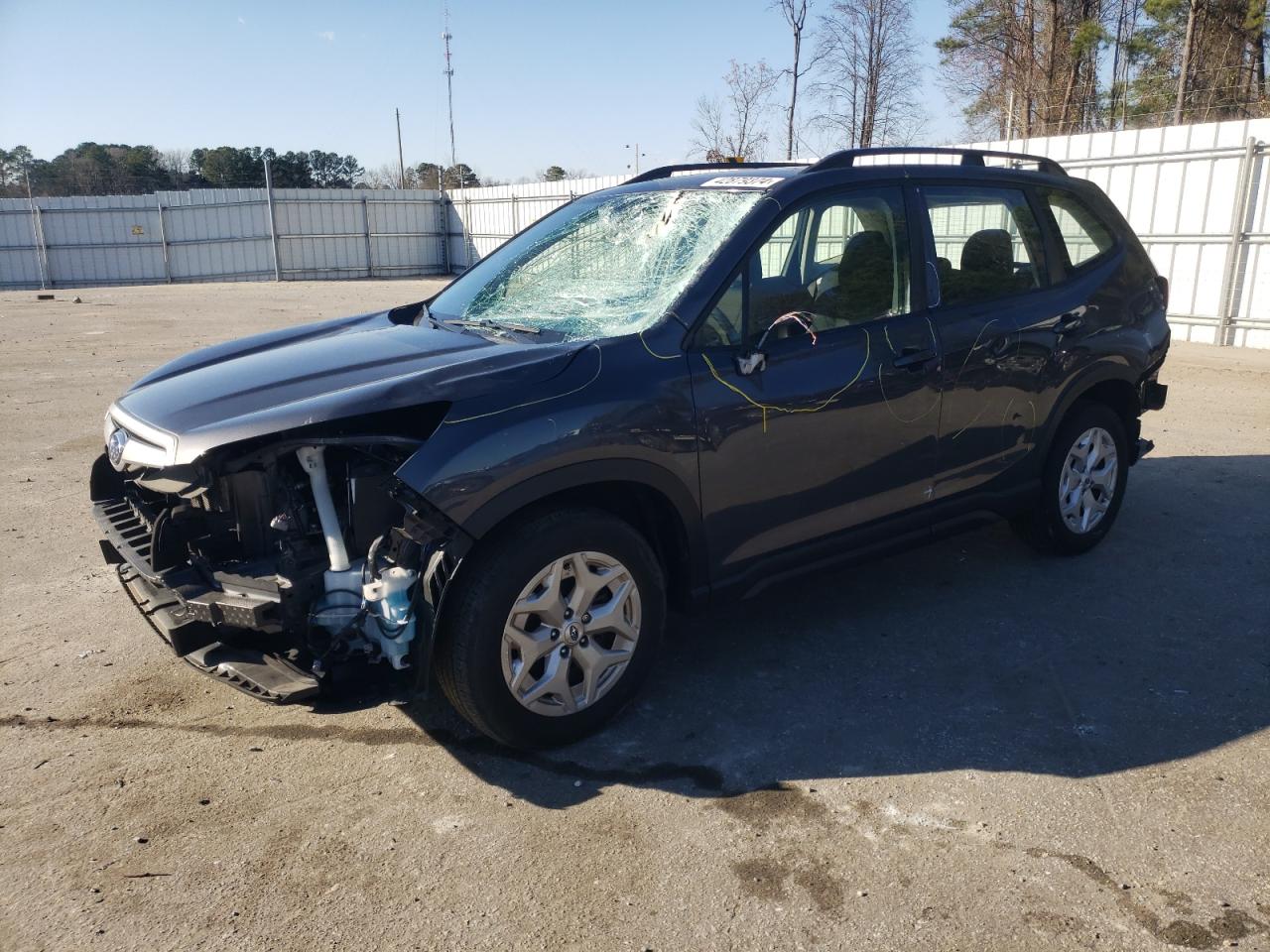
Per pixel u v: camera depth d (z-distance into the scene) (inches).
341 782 121.9
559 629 123.5
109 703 142.3
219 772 124.6
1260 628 161.8
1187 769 121.6
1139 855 105.3
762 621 167.8
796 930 95.2
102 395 388.8
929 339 153.7
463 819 113.9
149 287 1233.4
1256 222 494.6
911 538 160.2
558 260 160.2
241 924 96.9
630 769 123.9
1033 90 1259.8
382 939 94.6
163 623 120.5
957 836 109.2
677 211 150.9
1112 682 144.3
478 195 1373.0
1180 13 1162.0
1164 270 545.0
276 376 129.7
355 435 116.6
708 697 141.6
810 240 145.5
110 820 114.3
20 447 301.6
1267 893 99.0
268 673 119.0
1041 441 176.4
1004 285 168.9
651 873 104.0
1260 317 500.4
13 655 158.4
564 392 120.2
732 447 133.0
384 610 116.1
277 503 122.2
